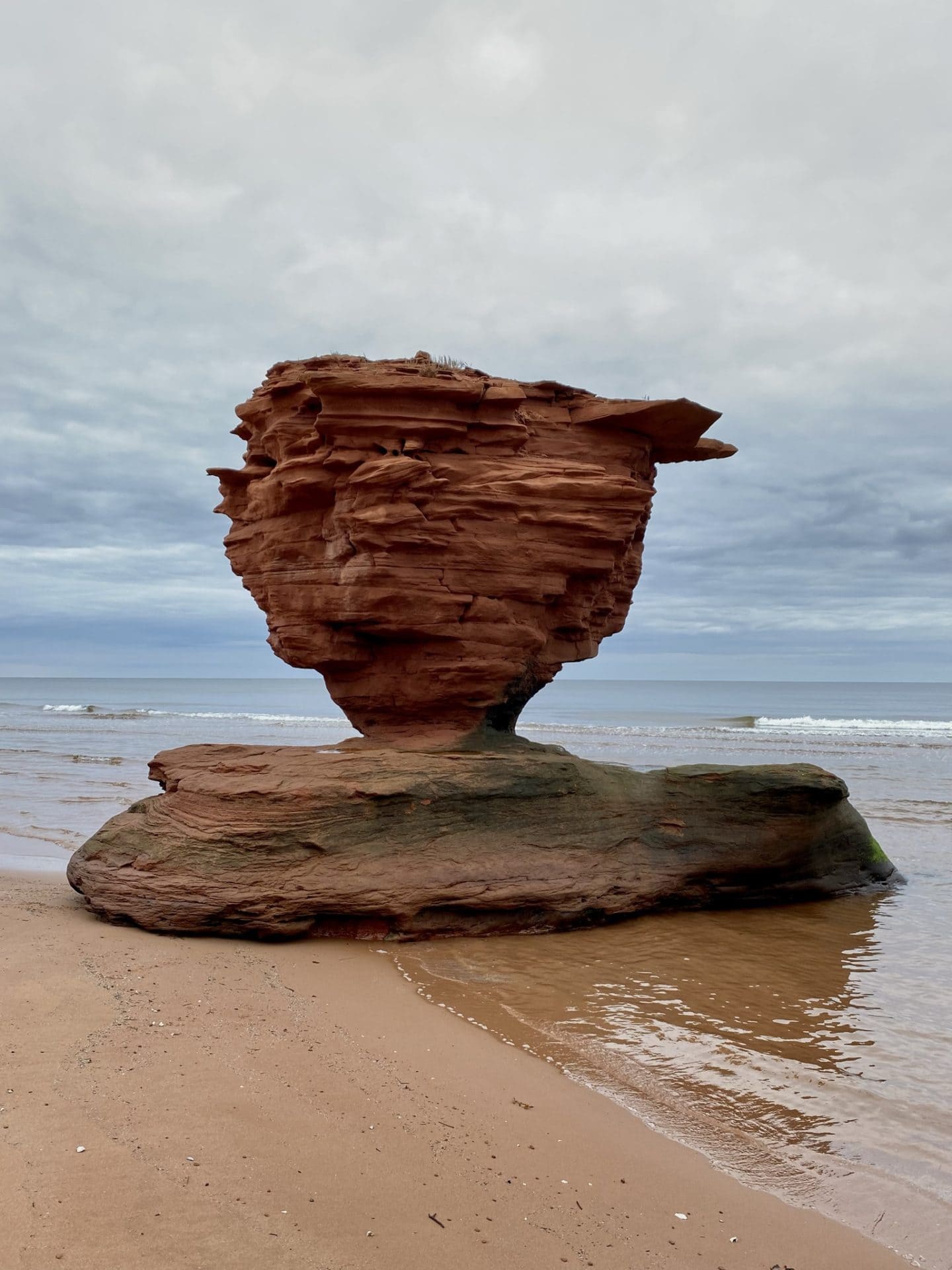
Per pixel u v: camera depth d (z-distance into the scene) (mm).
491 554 17656
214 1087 9039
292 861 15305
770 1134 9156
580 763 18797
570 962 14992
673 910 18500
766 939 16609
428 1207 7340
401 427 17344
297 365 18500
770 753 52375
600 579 19031
